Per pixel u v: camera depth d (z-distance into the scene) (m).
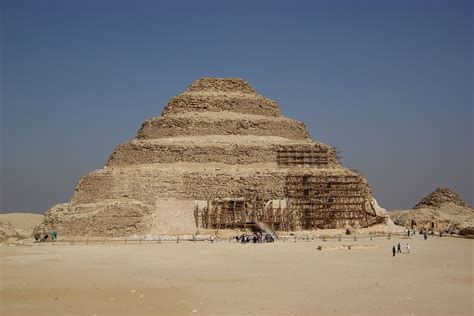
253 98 195.50
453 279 89.62
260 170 172.00
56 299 74.69
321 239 156.50
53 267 102.00
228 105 192.38
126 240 146.62
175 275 92.69
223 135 183.62
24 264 106.00
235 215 164.38
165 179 166.12
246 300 73.31
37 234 156.88
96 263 106.81
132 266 102.81
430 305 70.81
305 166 182.12
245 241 146.50
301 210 170.75
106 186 164.75
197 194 166.38
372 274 94.19
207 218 162.38
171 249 129.75
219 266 102.75
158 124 186.62
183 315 65.88
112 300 73.81
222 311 67.56
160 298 74.81
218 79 199.62
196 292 78.56
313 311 67.44
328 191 174.62
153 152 176.38
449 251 131.12
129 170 167.00
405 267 102.88
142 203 161.50
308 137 195.75
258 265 104.12
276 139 185.62
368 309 68.50
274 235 159.25
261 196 168.00
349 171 182.00
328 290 79.81
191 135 183.50
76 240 148.38
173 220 160.12
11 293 78.56
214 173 168.38
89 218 154.75
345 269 99.69
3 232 169.88
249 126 186.00
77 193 169.38
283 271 96.94
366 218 179.25
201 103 191.75
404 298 74.56
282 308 68.94
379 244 145.62
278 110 198.00
